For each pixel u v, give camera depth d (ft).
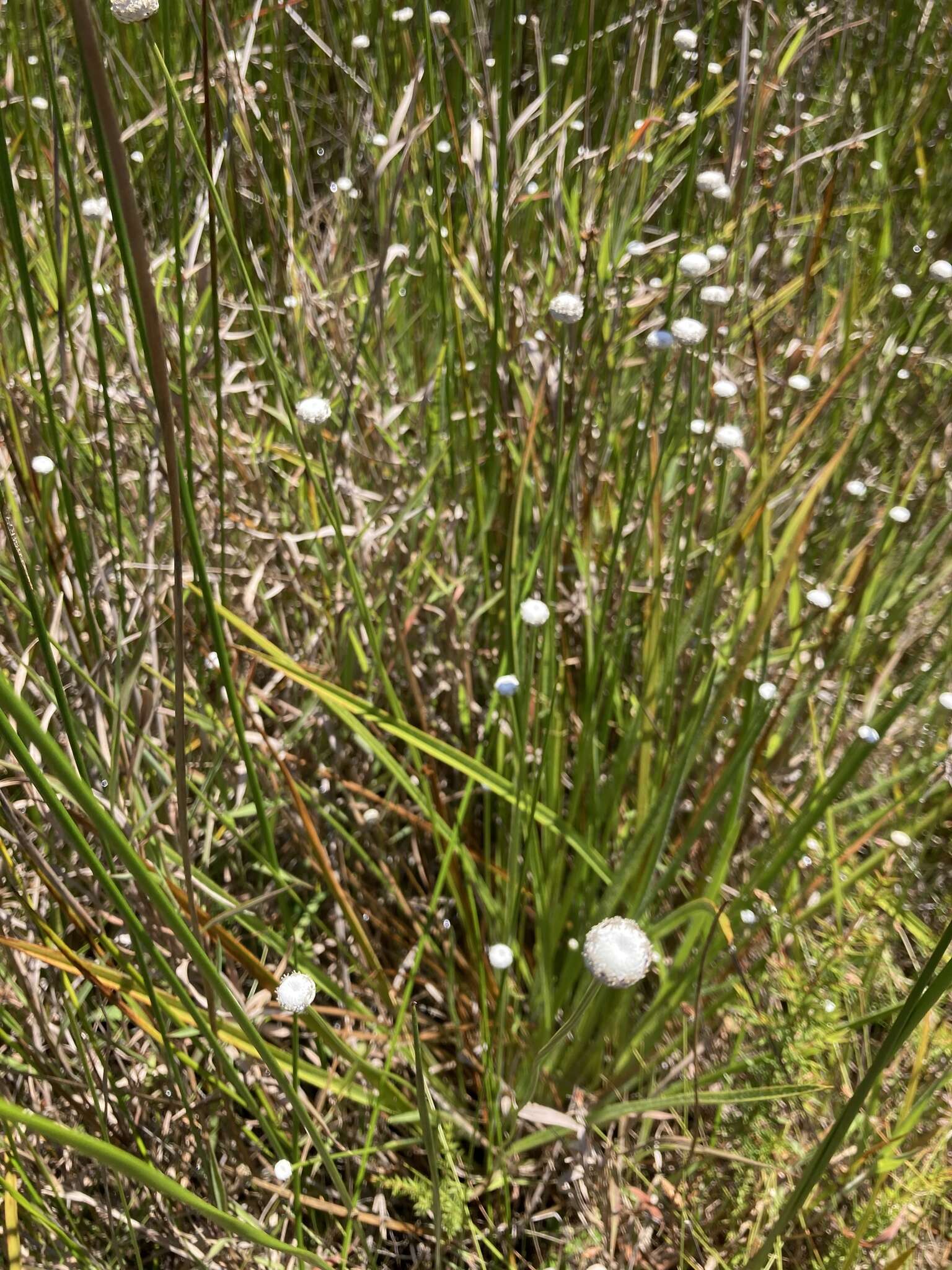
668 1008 1.27
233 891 1.52
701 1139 1.24
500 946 1.08
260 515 1.69
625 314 1.72
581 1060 1.36
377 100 2.02
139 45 2.10
